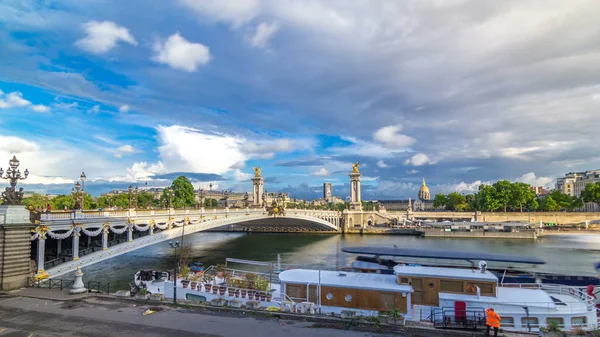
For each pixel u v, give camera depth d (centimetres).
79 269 3644
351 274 4006
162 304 3188
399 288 3481
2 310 3012
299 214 14950
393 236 17712
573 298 3903
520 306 3344
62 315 2881
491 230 17138
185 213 8375
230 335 2492
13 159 4084
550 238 16188
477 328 2983
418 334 2542
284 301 3469
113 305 3158
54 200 14638
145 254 9850
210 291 4381
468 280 3453
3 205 3928
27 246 4006
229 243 13850
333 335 2503
